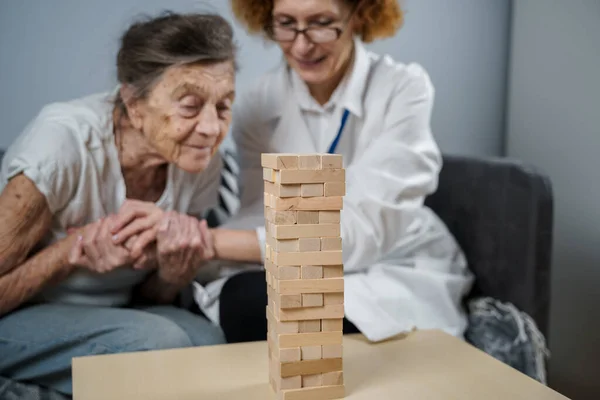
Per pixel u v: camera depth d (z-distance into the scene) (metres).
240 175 1.48
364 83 1.50
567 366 1.66
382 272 1.47
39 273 1.30
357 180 1.45
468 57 1.69
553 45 1.65
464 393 0.96
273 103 1.48
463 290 1.55
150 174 1.38
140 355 1.12
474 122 1.72
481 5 1.68
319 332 0.93
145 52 1.34
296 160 0.90
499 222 1.53
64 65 1.36
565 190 1.65
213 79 1.38
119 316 1.30
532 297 1.47
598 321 1.57
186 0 1.39
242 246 1.41
